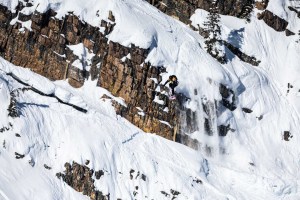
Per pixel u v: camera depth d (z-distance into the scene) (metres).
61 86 116.06
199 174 117.12
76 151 104.75
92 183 103.75
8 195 91.12
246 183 121.81
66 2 121.25
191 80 128.38
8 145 98.19
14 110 101.56
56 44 118.25
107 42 122.56
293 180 128.25
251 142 134.75
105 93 119.19
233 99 135.50
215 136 129.50
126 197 106.25
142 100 122.31
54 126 106.25
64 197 98.81
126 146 112.88
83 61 119.75
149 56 124.75
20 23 116.06
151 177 111.19
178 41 131.50
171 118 124.56
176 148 119.94
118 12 125.19
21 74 109.38
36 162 99.94
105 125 113.44
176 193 111.44
